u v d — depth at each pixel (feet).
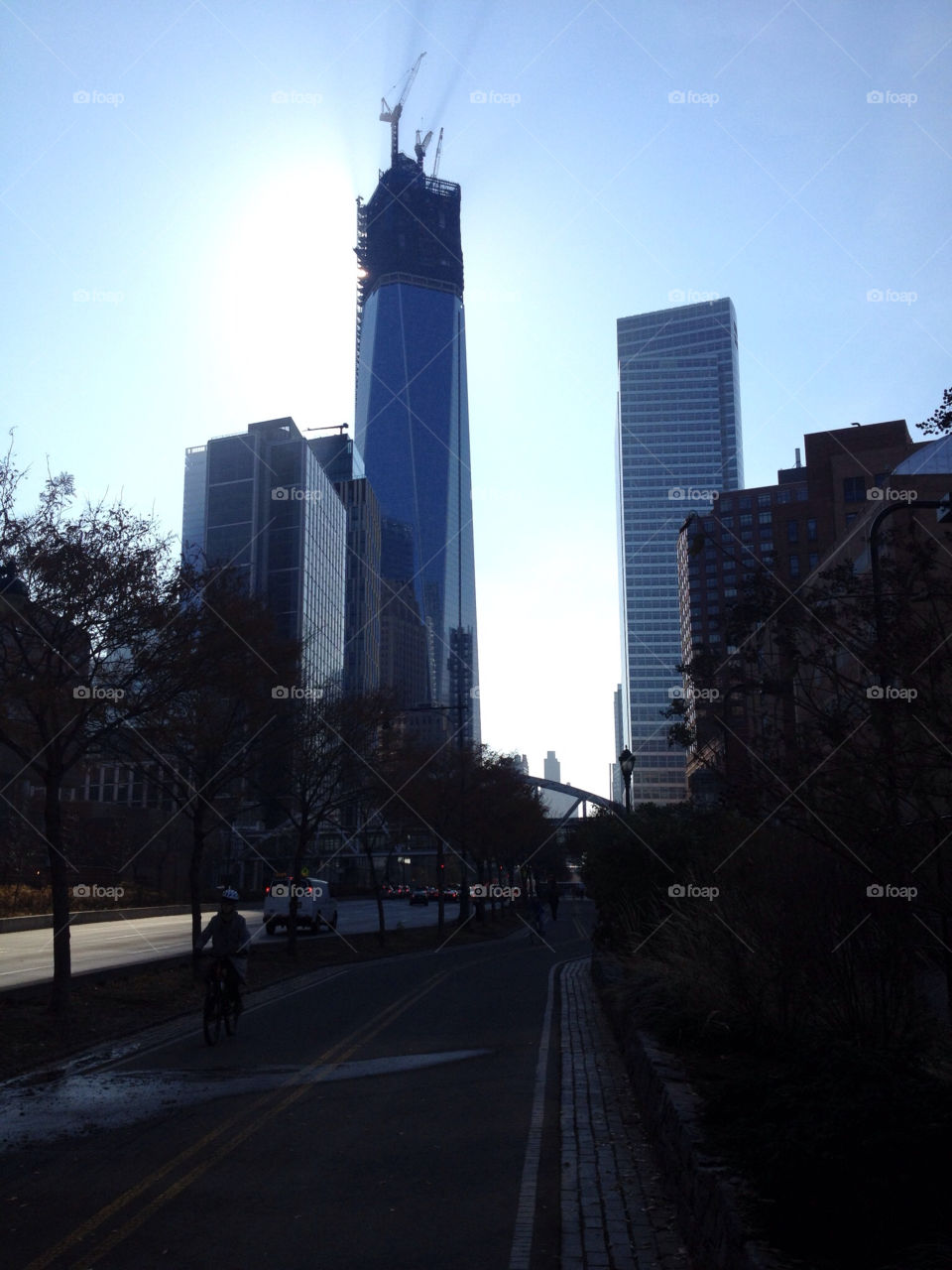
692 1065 27.45
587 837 78.18
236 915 46.83
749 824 33.24
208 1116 29.35
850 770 21.36
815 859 28.91
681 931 41.98
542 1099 31.83
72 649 51.60
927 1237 13.48
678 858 66.69
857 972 27.91
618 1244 18.65
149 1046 43.68
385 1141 26.43
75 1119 28.99
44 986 55.77
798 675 22.97
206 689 65.67
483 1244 18.69
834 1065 19.38
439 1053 41.42
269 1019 53.47
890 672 20.68
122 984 63.26
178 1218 20.22
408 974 82.48
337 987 71.46
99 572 50.26
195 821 71.31
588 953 109.70
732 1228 14.87
